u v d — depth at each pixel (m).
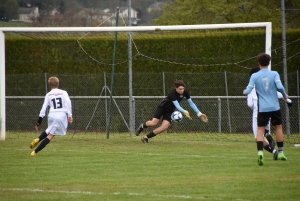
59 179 33.53
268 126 43.00
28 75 73.56
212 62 73.56
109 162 40.94
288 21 86.88
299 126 66.00
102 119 69.50
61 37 71.50
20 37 77.25
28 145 53.44
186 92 51.47
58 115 44.75
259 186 30.67
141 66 75.44
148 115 68.69
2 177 34.31
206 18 89.88
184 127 68.62
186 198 27.59
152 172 36.03
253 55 72.62
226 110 68.12
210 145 53.31
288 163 39.25
